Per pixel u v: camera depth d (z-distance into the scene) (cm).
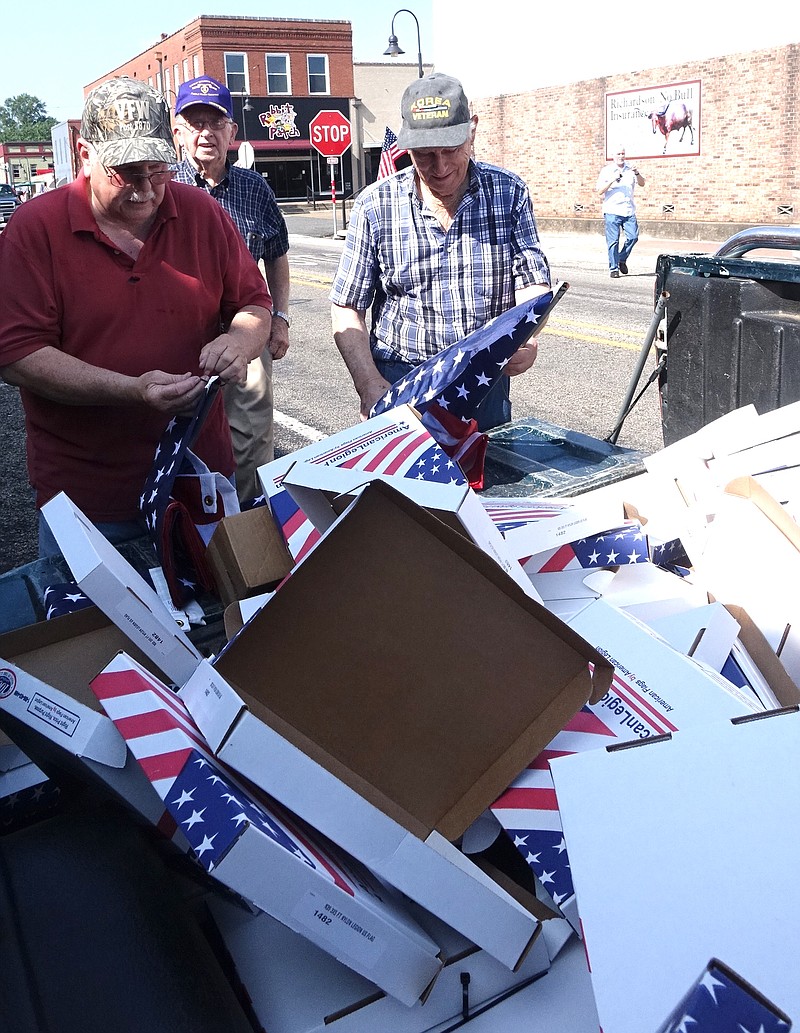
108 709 113
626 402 308
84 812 129
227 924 125
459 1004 115
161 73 4038
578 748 130
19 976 102
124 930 108
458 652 127
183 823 105
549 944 119
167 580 189
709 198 1647
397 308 313
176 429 210
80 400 218
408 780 128
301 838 113
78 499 238
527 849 124
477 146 2142
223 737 110
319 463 179
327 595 123
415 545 122
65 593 177
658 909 94
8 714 125
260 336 237
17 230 218
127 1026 99
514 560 149
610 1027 88
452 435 222
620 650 140
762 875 94
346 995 116
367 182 4034
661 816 101
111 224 223
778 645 159
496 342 211
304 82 3803
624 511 201
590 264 1466
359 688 126
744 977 86
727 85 1553
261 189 390
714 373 276
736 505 172
